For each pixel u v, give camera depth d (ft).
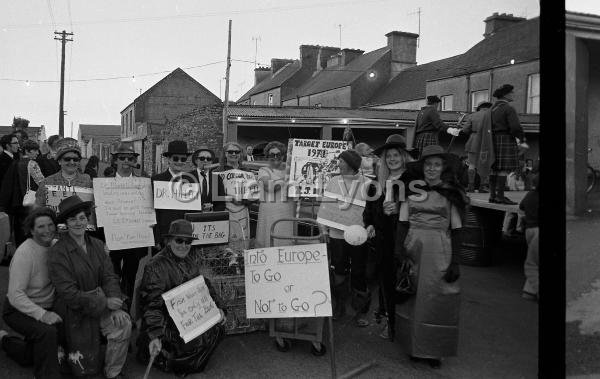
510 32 60.80
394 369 12.87
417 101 81.41
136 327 15.02
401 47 101.24
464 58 68.18
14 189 20.25
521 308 17.42
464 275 21.75
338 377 12.21
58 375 11.20
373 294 19.27
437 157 12.59
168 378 12.16
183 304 12.14
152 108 120.67
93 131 209.87
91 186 15.07
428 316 12.63
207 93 123.65
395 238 14.16
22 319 11.31
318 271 12.78
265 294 13.09
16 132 28.94
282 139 59.98
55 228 11.86
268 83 137.59
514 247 24.16
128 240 15.05
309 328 13.57
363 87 99.40
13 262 11.38
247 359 13.29
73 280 11.41
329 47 127.54
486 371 12.80
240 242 15.72
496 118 19.22
